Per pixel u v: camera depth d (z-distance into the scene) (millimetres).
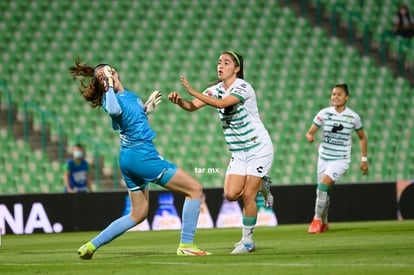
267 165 29594
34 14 77500
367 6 86250
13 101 71438
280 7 84125
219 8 82375
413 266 21422
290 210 56875
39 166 67688
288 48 81688
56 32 77062
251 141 29359
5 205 52562
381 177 75062
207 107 74250
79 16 78625
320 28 83688
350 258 24484
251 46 81062
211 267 22984
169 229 55094
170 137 72438
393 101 80562
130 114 26750
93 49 77125
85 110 71750
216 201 56062
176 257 27172
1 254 33188
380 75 82000
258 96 77688
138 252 31609
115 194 55031
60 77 73875
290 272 21031
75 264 25812
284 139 74875
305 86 79562
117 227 27797
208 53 79562
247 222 29422
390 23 85875
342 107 44281
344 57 82438
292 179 72750
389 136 77625
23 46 75438
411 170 76438
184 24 80688
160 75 77125
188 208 27812
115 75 27328
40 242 42500
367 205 58281
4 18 76688
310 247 31438
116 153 69938
